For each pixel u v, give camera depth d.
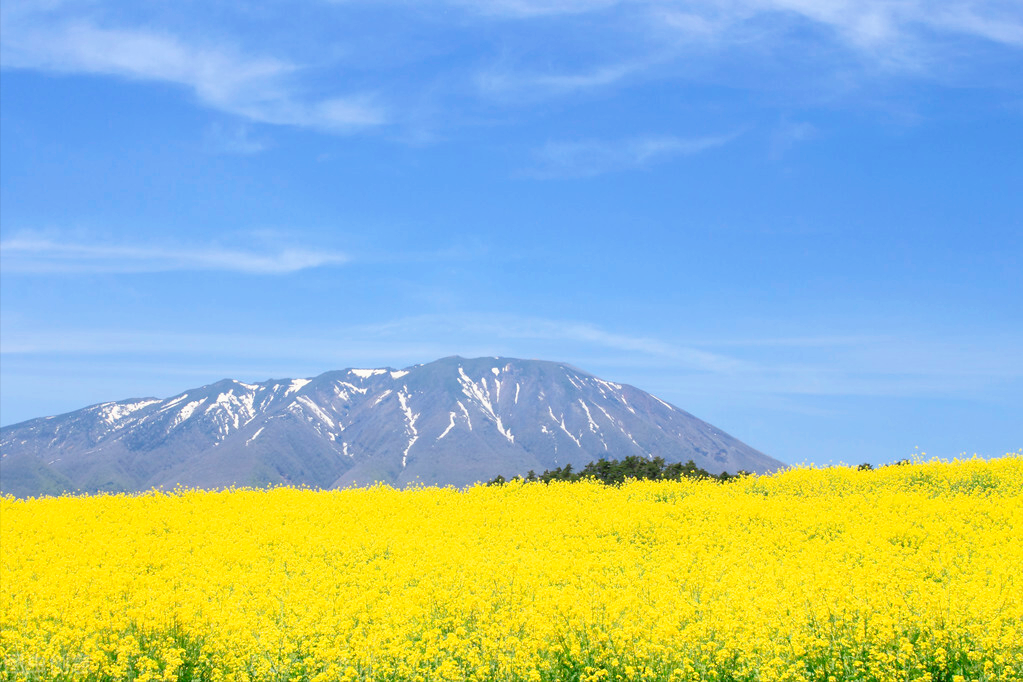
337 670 11.66
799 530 21.48
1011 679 11.10
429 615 13.68
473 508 25.72
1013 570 16.08
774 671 11.30
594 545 20.55
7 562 18.31
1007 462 29.22
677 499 28.09
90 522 23.20
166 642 12.62
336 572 17.56
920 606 12.95
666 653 11.80
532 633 12.42
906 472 29.52
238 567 17.86
